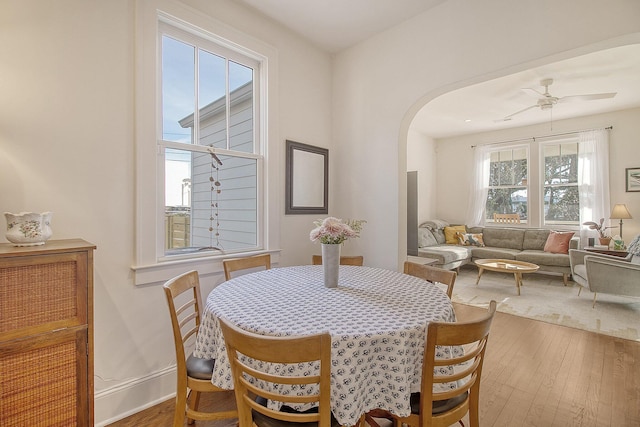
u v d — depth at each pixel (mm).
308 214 2877
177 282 1551
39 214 1301
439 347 1249
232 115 2373
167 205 2006
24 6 1470
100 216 1683
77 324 1283
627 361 2363
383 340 1094
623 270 3484
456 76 2275
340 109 3068
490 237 5984
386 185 2725
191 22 2029
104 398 1689
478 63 2170
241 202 2428
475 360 1195
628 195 4836
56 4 1548
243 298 1473
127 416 1754
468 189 6520
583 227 5160
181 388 1417
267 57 2500
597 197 5039
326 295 1519
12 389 1151
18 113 1455
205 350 1363
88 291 1310
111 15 1713
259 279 1823
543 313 3459
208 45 2217
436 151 6914
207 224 2229
